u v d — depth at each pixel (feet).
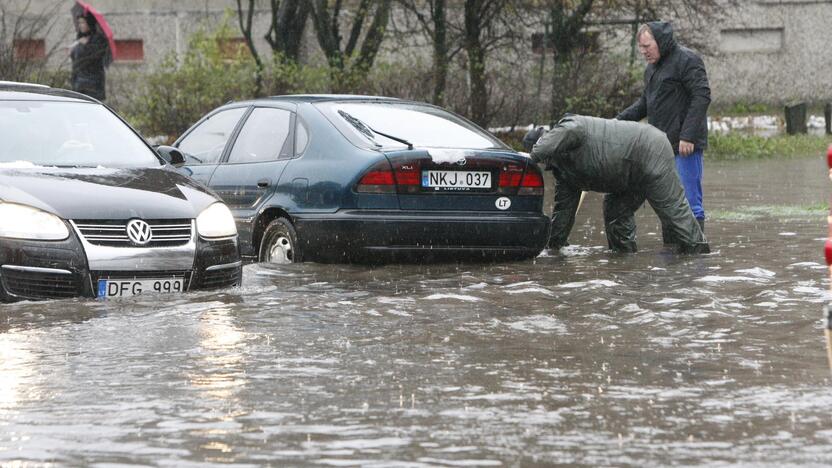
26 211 81.51
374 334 70.23
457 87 284.61
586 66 288.30
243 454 46.68
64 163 92.17
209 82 278.87
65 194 83.61
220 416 52.24
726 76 511.40
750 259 103.35
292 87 281.33
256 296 84.33
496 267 101.14
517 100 288.51
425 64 289.33
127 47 447.83
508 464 45.37
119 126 100.07
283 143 106.83
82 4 239.09
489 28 287.89
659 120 123.34
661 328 71.77
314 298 83.30
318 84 282.97
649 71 124.67
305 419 51.75
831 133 376.68
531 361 63.00
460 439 48.67
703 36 318.24
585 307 79.00
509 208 105.09
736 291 84.84
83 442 48.34
